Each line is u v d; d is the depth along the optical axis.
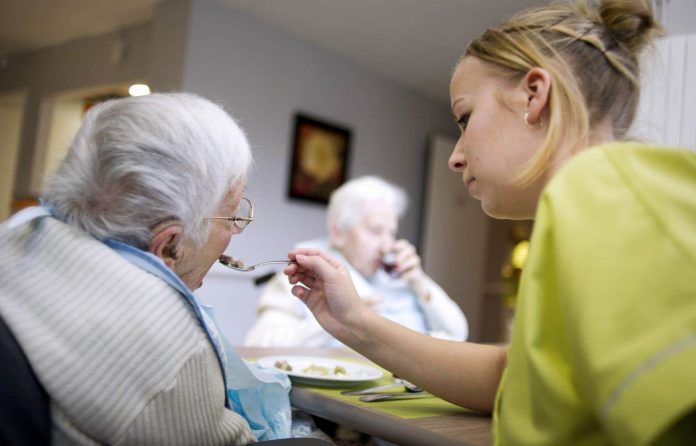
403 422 0.65
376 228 1.96
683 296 0.35
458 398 0.72
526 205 0.64
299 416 0.89
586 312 0.38
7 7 3.13
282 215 3.09
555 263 0.43
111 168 0.56
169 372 0.52
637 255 0.38
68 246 0.54
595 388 0.36
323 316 0.78
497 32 0.66
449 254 4.11
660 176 0.42
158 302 0.54
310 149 3.19
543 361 0.42
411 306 2.03
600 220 0.41
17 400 0.47
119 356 0.51
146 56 3.07
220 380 0.60
